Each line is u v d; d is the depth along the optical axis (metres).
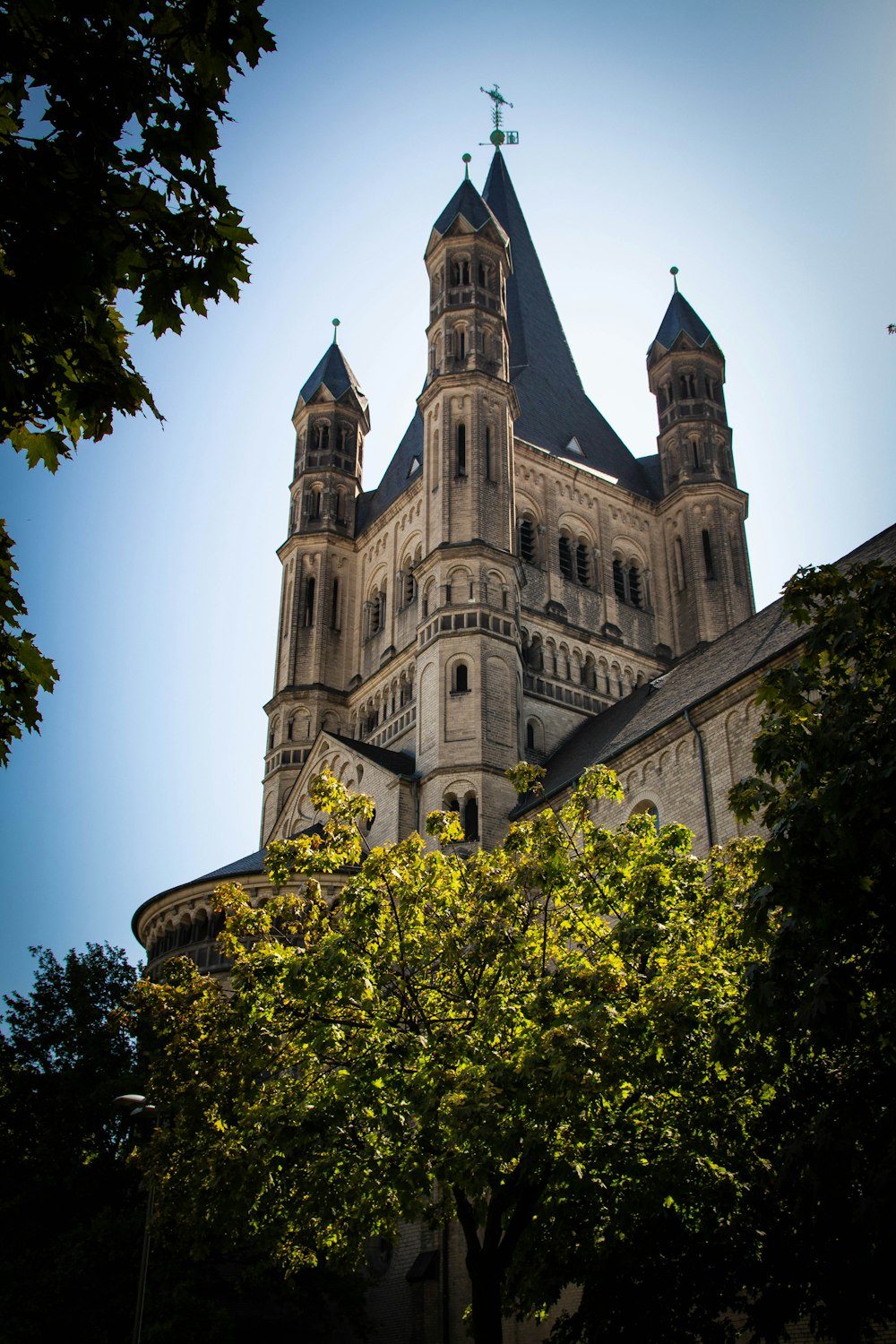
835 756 17.25
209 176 9.67
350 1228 23.48
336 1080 21.92
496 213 87.00
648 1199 18.30
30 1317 32.59
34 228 9.18
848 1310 17.81
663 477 73.12
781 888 16.34
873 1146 14.74
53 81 9.13
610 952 23.31
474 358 64.12
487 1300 21.09
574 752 55.06
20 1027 39.38
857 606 18.22
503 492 61.44
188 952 50.41
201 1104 23.80
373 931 23.44
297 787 62.31
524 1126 18.69
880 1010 15.98
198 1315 33.12
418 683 57.38
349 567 74.19
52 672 11.47
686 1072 20.31
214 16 9.33
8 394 9.64
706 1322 20.14
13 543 11.34
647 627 68.12
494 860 26.12
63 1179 35.69
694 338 75.12
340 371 81.12
